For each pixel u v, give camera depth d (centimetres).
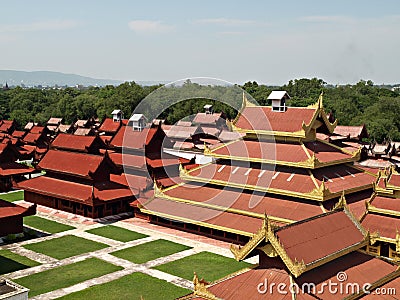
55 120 14875
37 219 6375
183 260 4844
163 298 3938
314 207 4931
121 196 6569
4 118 17675
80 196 6481
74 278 4356
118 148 7869
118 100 15212
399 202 4519
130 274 4462
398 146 10856
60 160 7212
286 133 5325
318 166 5062
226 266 4675
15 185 7338
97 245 5319
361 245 3033
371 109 14950
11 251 5078
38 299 3888
